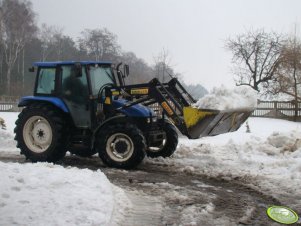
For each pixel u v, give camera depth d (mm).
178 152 10117
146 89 8836
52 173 6238
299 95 25188
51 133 8953
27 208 4852
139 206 5957
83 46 61125
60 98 9031
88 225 4613
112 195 5699
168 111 8617
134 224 5195
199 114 8180
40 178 5914
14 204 4914
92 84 8969
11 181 5629
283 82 24969
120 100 9031
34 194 5289
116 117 8648
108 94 8891
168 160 9289
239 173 8172
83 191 5570
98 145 8648
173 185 7250
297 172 7980
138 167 8711
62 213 4832
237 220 5547
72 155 10203
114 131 8508
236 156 9867
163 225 5234
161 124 9578
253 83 26391
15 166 6617
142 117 8906
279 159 9344
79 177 6188
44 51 58375
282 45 25859
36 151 9055
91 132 8953
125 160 8445
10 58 46562
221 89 8445
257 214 5832
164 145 9625
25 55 58250
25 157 9617
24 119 9172
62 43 61250
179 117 8531
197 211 5855
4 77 52406
